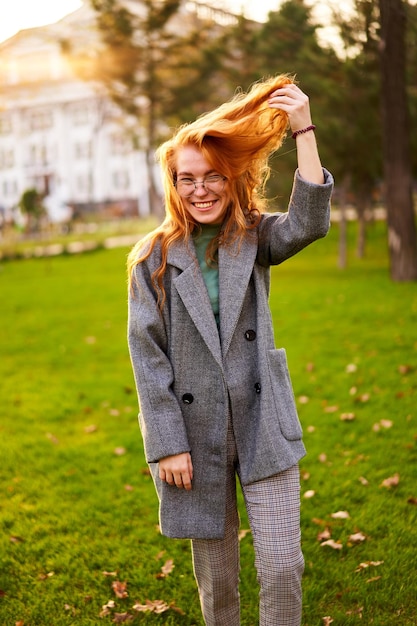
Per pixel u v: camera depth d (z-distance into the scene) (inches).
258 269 86.4
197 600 110.5
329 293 476.4
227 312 82.0
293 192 81.4
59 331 388.5
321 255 859.4
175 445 80.1
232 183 83.2
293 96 80.5
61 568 122.2
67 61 879.1
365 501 142.6
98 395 243.8
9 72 1568.7
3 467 174.1
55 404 234.4
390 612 104.0
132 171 2050.9
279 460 80.4
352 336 320.2
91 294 555.5
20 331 392.8
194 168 81.3
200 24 838.5
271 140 83.8
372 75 565.6
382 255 828.6
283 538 79.7
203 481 83.0
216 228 86.2
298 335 331.0
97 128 1438.2
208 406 82.7
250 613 106.3
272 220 86.2
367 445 173.9
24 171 2201.0
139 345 82.3
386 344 296.4
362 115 587.2
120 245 1130.7
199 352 82.4
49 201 1935.3
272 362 83.5
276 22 607.8
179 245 83.7
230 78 764.6
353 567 117.0
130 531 135.9
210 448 83.0
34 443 192.2
